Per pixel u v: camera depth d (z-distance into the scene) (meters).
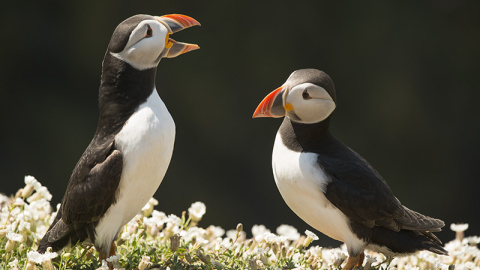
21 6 16.30
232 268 5.64
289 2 16.53
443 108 16.72
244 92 16.33
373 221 5.67
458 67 16.83
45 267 5.23
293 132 5.84
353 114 16.53
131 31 5.38
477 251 6.78
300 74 5.80
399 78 16.58
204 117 16.08
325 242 13.17
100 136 5.43
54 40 16.42
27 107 16.03
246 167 15.93
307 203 5.76
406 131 16.55
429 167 16.56
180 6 16.28
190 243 6.40
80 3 16.44
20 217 5.99
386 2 16.80
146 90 5.48
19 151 15.70
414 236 5.88
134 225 6.34
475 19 16.95
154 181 5.39
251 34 16.41
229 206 15.49
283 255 6.04
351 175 5.65
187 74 16.14
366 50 16.62
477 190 16.53
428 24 16.86
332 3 16.62
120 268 5.21
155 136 5.27
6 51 16.12
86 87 16.45
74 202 5.29
